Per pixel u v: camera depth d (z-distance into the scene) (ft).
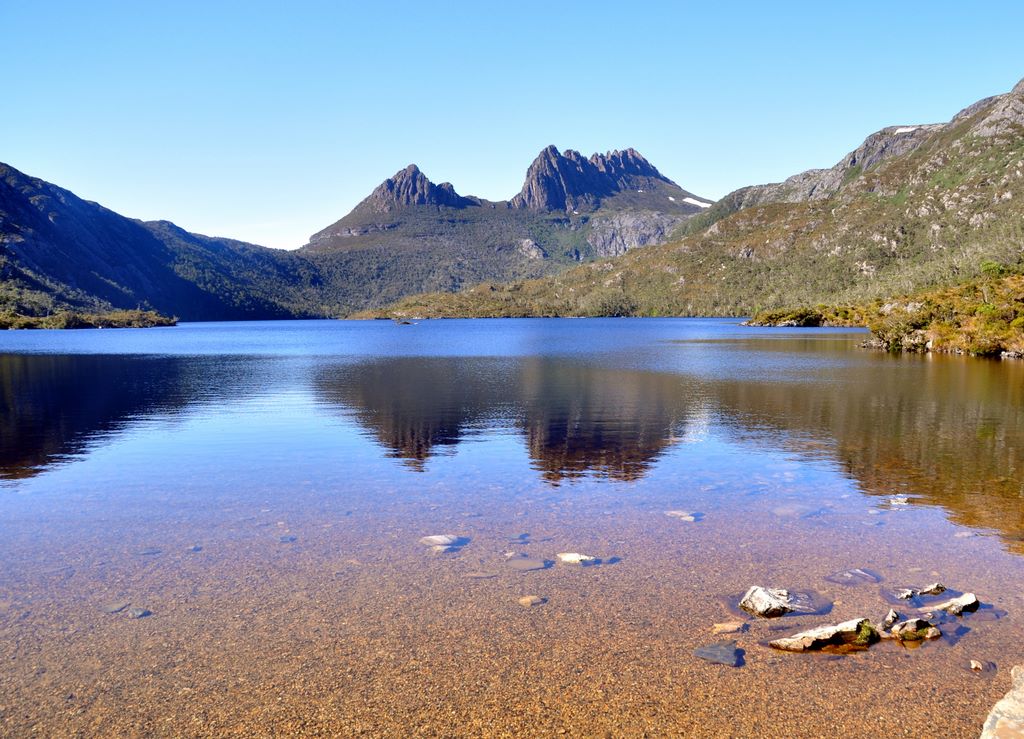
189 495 50.88
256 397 120.37
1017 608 29.94
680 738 20.90
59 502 48.75
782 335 443.73
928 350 257.96
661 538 40.09
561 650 26.30
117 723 21.61
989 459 63.87
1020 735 19.74
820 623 28.50
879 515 45.01
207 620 28.89
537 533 41.14
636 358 231.71
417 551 37.73
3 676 24.41
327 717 21.90
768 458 64.80
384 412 99.30
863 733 21.21
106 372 186.60
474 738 20.83
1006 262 549.13
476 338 461.37
